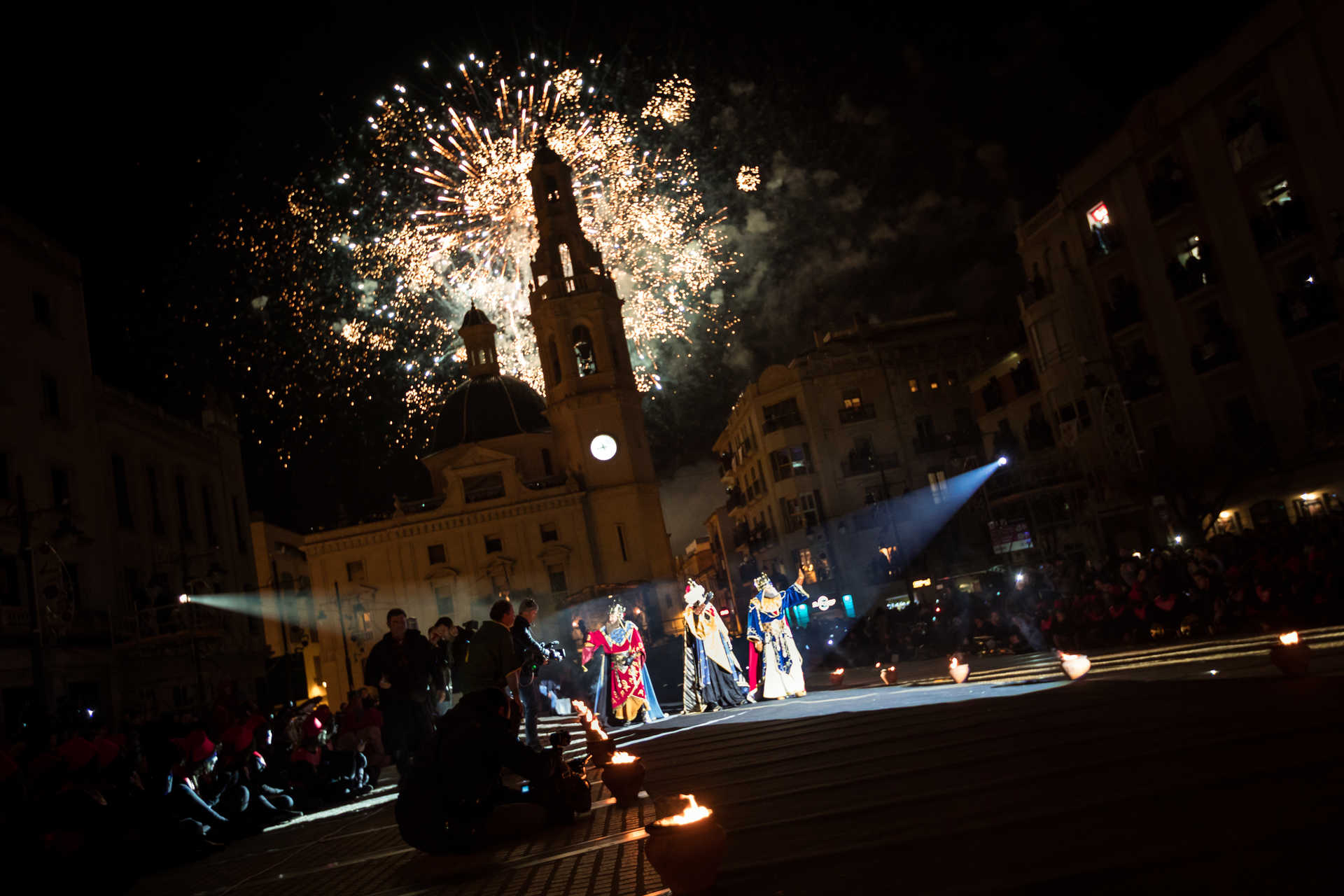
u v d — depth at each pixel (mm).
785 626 18312
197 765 11789
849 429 61875
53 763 8891
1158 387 38562
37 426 32031
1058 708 8820
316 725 15453
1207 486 34250
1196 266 36156
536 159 71250
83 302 36438
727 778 8234
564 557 68500
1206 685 8844
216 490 46406
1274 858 3697
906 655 30156
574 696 25484
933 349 62594
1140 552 41031
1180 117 35844
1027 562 46750
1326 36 30297
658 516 69938
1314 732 5727
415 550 69125
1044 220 43969
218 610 41688
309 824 12492
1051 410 45062
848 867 4570
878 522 59812
